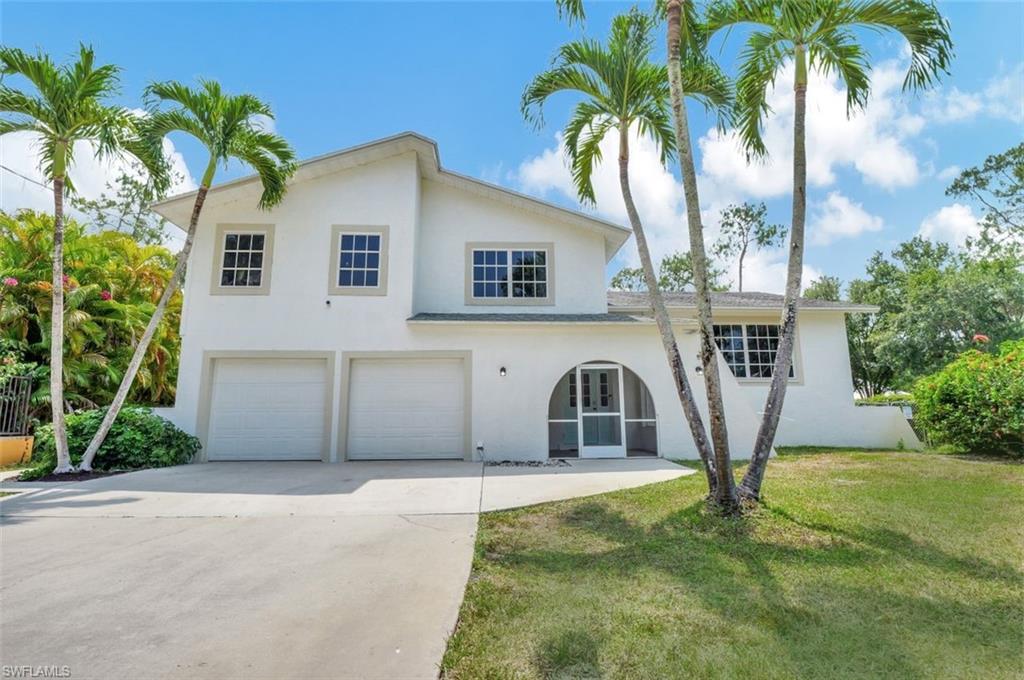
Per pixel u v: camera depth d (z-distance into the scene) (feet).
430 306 44.62
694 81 25.31
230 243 41.65
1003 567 14.85
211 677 9.29
